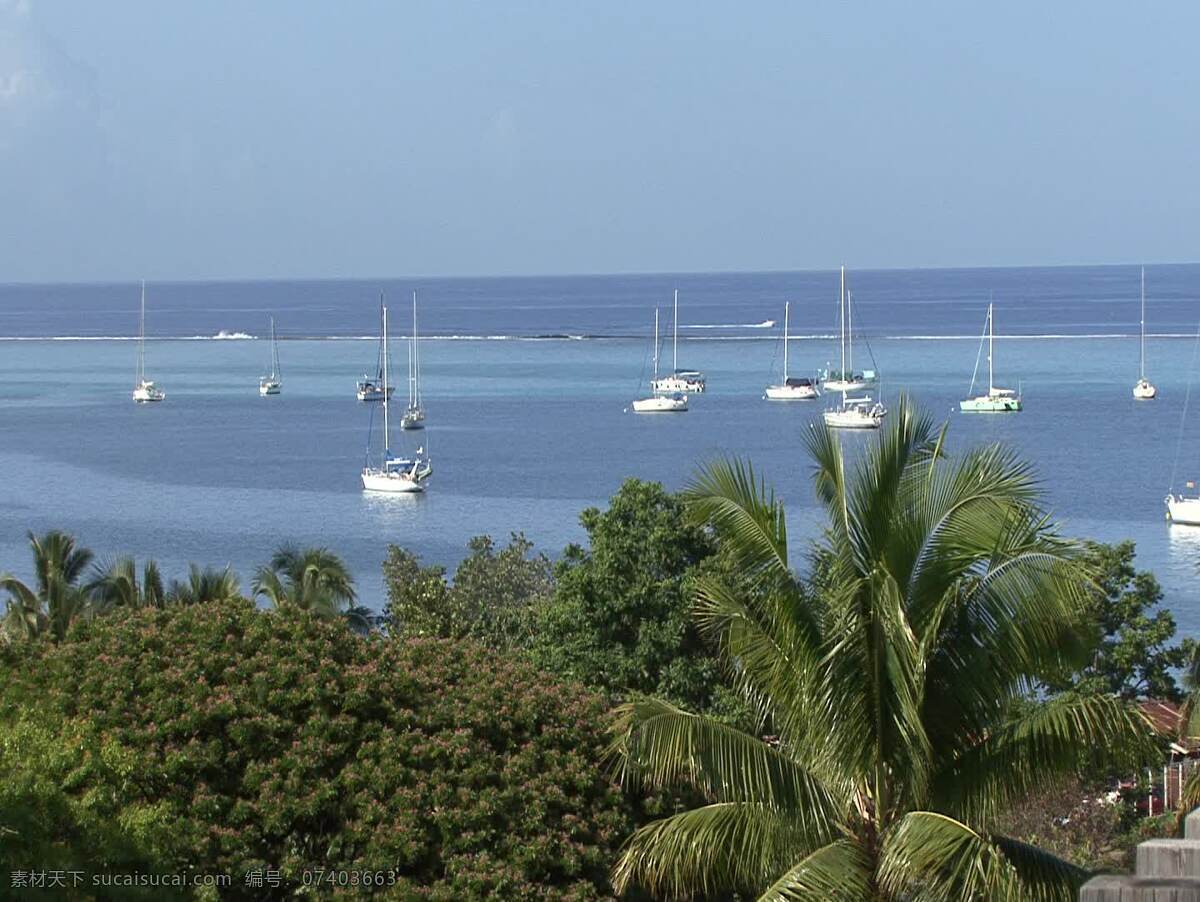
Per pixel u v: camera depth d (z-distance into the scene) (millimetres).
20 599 47312
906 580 18422
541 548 102125
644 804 24125
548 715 24531
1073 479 123375
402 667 24969
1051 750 18016
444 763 23312
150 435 167875
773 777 18969
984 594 18391
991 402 171000
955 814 18391
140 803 22094
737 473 19344
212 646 24719
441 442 158875
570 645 31359
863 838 18750
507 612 40625
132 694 23688
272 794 22453
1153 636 39406
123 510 118938
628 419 176750
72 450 155500
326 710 23750
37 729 22891
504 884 21797
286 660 24219
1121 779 32531
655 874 20141
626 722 20141
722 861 19219
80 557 51250
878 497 18500
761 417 176000
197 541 105688
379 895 21938
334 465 143750
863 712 18484
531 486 128750
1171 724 35562
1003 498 18250
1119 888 10273
